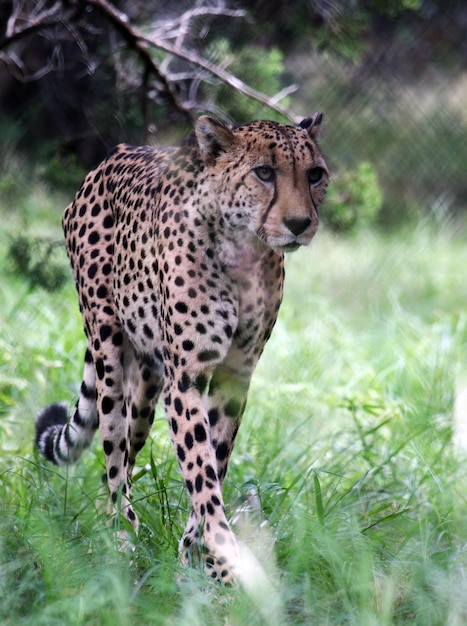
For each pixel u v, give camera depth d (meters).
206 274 12.55
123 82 23.66
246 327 12.94
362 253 30.98
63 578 11.39
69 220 15.10
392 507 14.49
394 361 21.17
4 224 28.73
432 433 16.84
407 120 37.12
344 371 21.19
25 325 21.88
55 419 15.30
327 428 17.75
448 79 38.16
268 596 11.00
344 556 11.94
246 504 13.38
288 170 12.12
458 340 22.28
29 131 28.92
